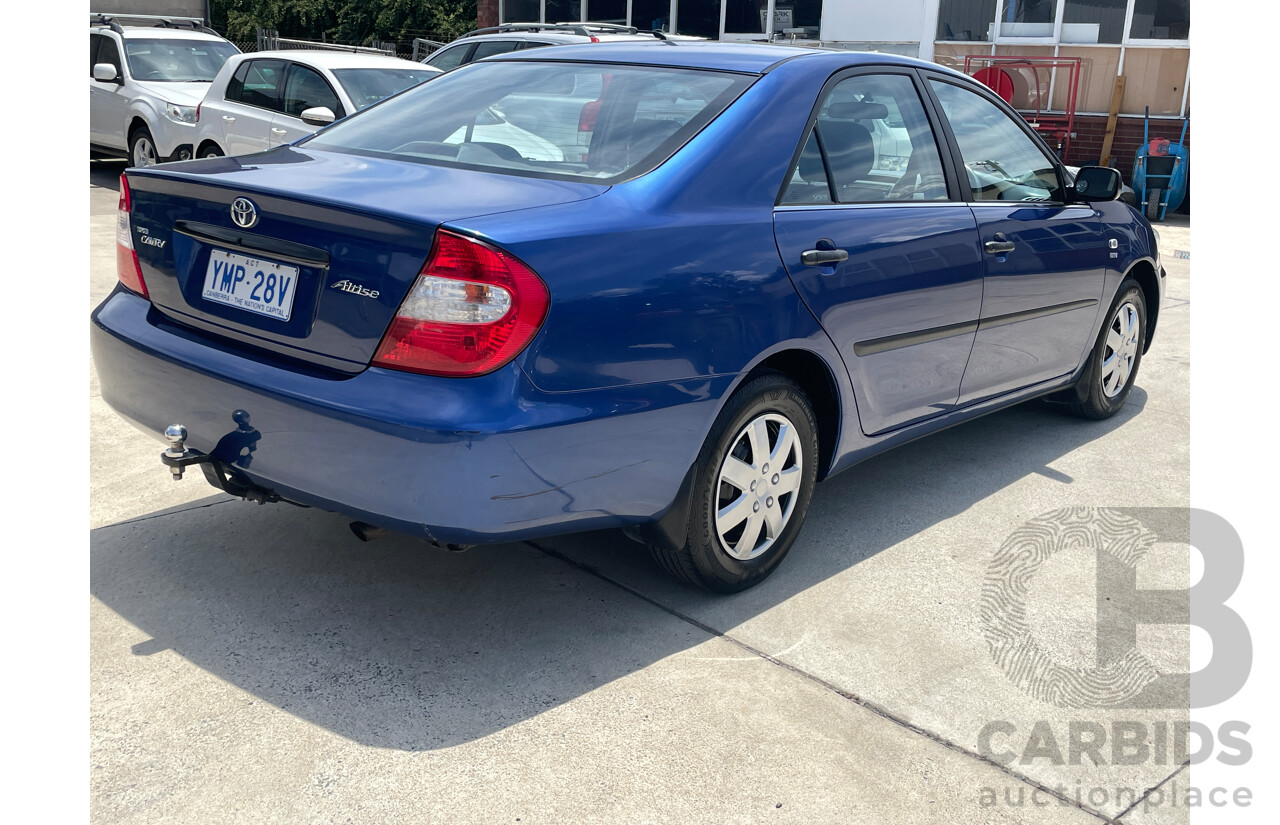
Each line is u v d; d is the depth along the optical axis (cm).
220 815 210
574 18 1622
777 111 299
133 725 235
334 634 277
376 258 233
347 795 217
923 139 354
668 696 258
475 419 225
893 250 321
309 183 256
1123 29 1320
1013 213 385
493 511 233
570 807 217
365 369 237
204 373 256
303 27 2972
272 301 252
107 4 1738
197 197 264
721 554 296
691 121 290
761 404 291
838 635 291
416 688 255
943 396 366
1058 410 520
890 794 227
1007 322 386
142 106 1013
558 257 237
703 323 264
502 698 254
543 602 300
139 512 341
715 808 220
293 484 248
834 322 303
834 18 1437
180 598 290
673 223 263
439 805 216
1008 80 1378
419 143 302
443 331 227
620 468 254
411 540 334
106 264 681
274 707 245
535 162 282
